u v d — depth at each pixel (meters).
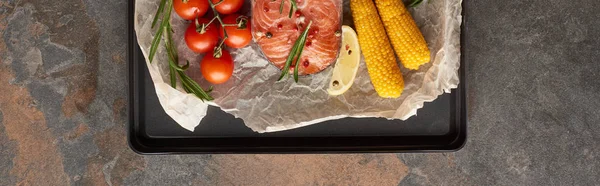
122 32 0.79
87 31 0.79
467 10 0.77
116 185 0.81
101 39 0.79
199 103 0.75
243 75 0.76
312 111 0.76
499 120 0.81
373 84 0.74
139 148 0.76
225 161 0.81
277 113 0.76
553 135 0.81
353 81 0.75
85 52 0.79
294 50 0.68
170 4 0.67
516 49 0.80
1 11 0.79
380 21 0.72
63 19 0.79
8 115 0.80
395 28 0.72
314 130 0.77
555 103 0.81
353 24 0.76
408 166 0.82
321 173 0.82
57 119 0.80
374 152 0.77
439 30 0.74
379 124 0.77
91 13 0.79
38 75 0.79
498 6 0.80
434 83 0.75
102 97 0.80
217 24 0.75
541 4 0.80
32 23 0.79
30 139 0.80
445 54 0.74
